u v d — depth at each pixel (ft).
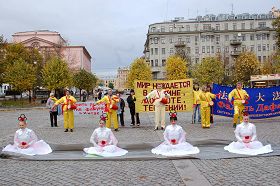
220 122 70.33
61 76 187.21
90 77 281.74
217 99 68.59
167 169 29.01
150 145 40.04
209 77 260.42
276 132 51.72
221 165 29.99
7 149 37.09
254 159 32.19
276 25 155.53
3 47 180.04
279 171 27.30
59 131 60.70
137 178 26.25
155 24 349.61
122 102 67.46
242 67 249.75
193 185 23.79
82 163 32.17
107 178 26.40
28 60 220.43
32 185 24.85
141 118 87.61
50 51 242.78
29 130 37.17
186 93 68.18
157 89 61.62
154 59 347.36
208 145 40.24
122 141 45.96
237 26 343.46
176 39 344.90
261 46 339.98
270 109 70.18
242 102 60.75
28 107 150.71
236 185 23.72
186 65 290.76
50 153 37.09
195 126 63.41
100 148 35.60
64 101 60.39
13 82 173.68
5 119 92.32
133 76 295.48
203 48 343.46
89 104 68.74
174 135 35.73
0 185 24.97
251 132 35.63
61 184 24.94
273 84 138.00
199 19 351.87
